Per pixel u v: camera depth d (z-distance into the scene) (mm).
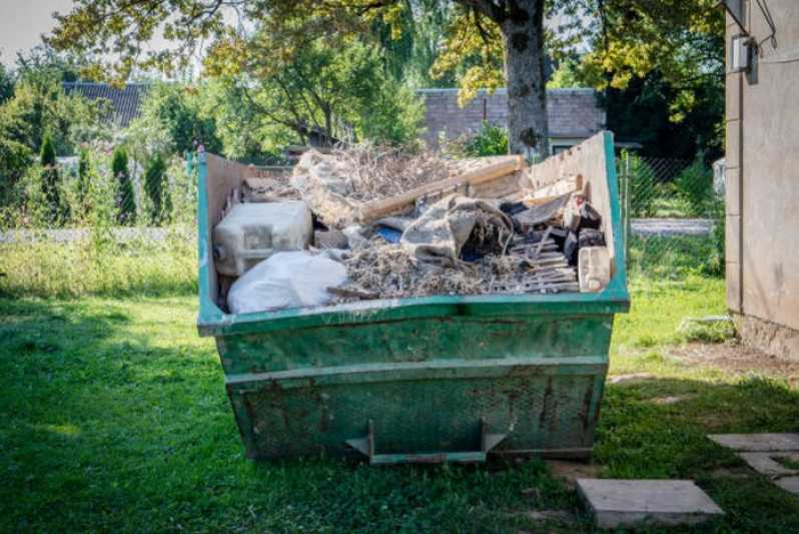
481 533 3889
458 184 5773
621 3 17734
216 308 4207
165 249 13148
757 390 6504
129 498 4418
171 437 5531
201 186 4723
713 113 34469
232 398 4395
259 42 17078
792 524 3949
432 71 21531
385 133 28375
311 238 5621
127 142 30188
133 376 7254
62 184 13336
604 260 4348
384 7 18938
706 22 17422
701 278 13180
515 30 15125
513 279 4555
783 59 7469
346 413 4492
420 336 4234
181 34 16797
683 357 7922
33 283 12242
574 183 5234
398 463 4586
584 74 20656
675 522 3965
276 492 4352
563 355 4309
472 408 4488
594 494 4180
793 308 7434
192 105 36156
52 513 4246
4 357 7977
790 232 7457
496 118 37594
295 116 28844
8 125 25578
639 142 36219
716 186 16812
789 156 7453
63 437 5535
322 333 4230
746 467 4809
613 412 5988
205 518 4137
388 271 4641
